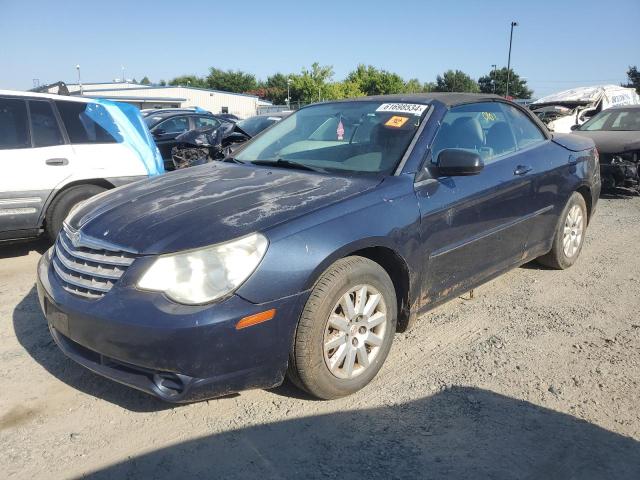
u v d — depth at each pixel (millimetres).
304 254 2756
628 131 9969
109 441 2734
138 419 2916
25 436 2773
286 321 2719
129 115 6383
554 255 5062
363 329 3117
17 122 5469
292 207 2949
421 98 4035
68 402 3070
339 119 4137
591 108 18781
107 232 2885
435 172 3553
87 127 5906
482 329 4020
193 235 2678
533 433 2791
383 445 2695
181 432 2805
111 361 2744
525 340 3838
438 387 3221
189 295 2547
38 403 3057
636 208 8641
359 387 3143
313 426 2848
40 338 3838
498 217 3998
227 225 2740
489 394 3145
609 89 19562
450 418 2914
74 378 3314
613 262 5648
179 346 2500
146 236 2744
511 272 5273
